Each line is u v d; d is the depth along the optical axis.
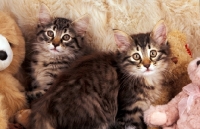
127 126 0.72
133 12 0.78
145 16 0.78
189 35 0.77
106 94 0.71
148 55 0.71
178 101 0.68
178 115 0.68
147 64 0.71
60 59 0.81
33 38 0.83
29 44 0.83
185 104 0.66
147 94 0.73
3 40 0.72
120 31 0.73
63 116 0.66
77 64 0.73
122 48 0.73
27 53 0.83
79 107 0.67
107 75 0.72
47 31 0.80
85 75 0.70
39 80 0.81
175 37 0.74
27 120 0.71
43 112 0.66
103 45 0.80
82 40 0.81
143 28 0.78
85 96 0.68
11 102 0.73
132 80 0.73
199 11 0.76
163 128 0.68
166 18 0.77
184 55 0.72
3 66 0.72
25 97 0.75
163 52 0.72
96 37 0.80
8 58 0.72
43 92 0.78
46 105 0.66
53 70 0.81
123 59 0.73
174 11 0.76
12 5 0.82
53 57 0.81
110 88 0.72
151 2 0.77
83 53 0.81
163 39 0.73
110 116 0.71
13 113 0.73
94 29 0.80
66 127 0.66
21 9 0.82
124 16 0.78
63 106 0.66
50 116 0.66
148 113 0.68
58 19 0.81
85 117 0.67
